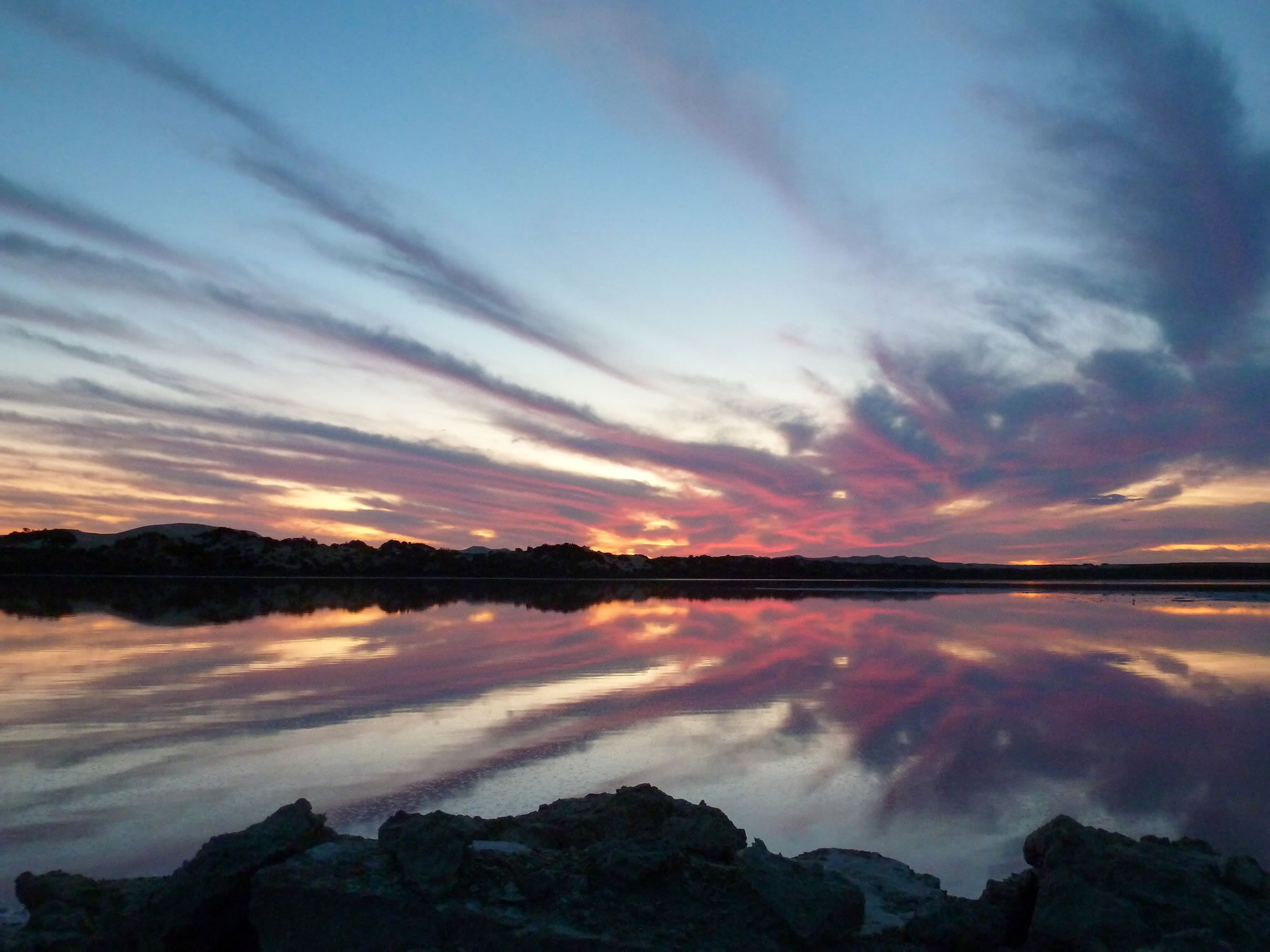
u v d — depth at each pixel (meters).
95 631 25.45
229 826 7.98
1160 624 31.17
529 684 15.73
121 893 5.84
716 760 10.38
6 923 5.72
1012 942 5.20
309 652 20.56
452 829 5.30
